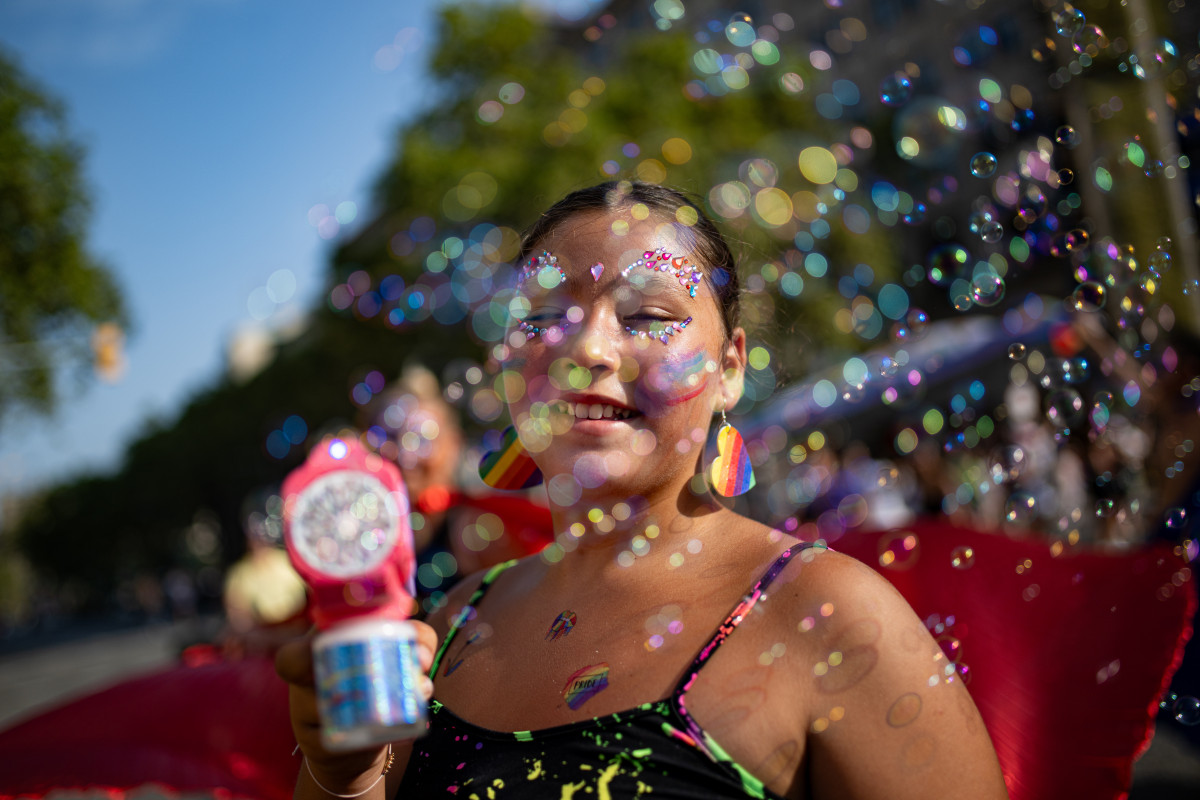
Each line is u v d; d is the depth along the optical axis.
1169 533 2.43
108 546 41.62
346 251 10.87
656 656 0.78
